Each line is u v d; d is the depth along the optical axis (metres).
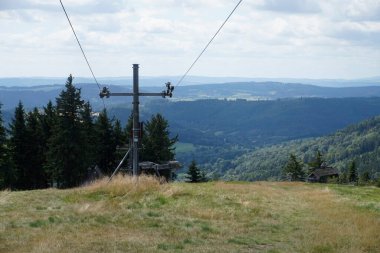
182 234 15.08
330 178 132.38
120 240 13.40
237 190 28.39
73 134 60.78
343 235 16.06
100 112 76.38
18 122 65.62
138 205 20.64
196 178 89.44
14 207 19.00
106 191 23.42
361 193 35.31
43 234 13.80
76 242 12.85
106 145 74.69
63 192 23.91
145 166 30.42
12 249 11.91
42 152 66.44
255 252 12.98
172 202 21.83
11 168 59.44
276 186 41.34
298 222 19.33
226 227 17.12
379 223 18.78
